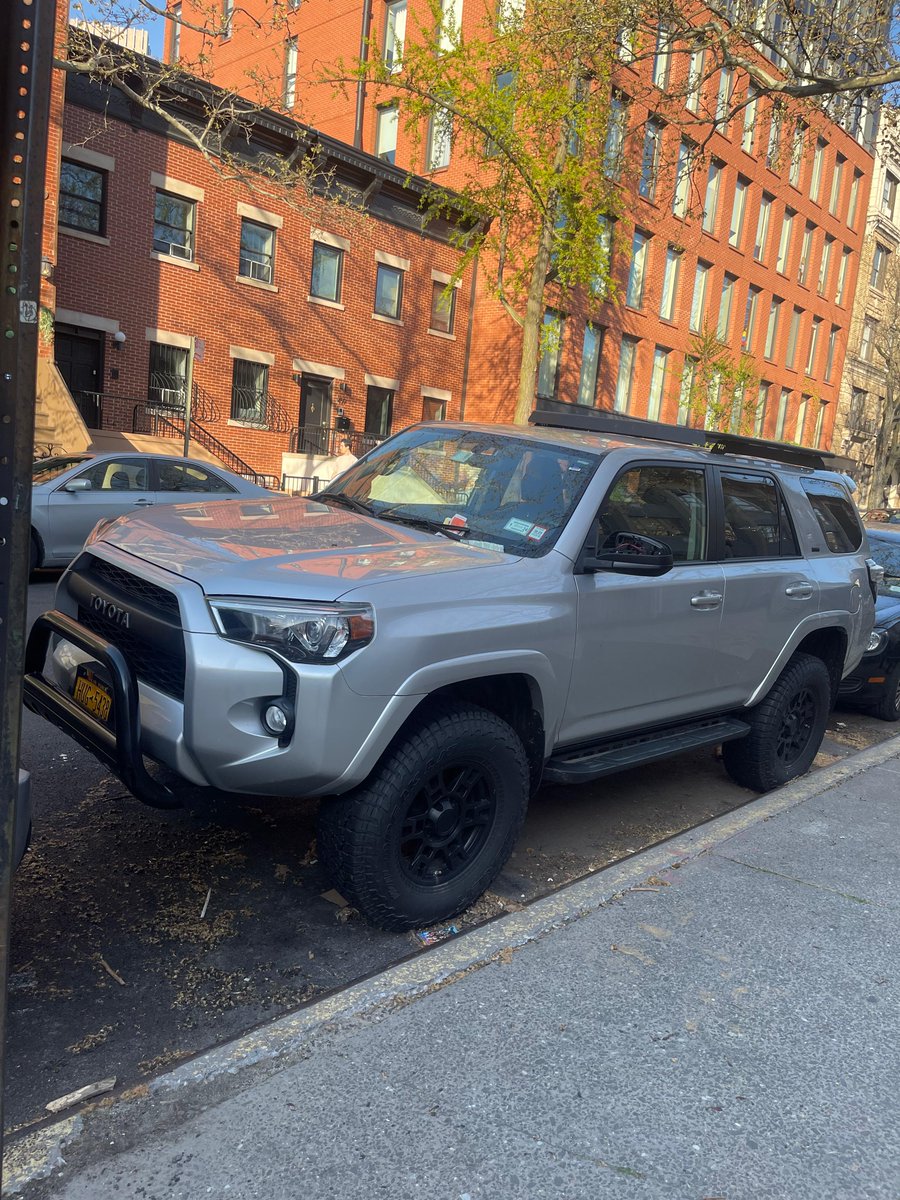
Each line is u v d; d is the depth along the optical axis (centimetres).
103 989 284
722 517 463
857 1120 243
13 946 303
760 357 3541
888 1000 302
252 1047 251
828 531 567
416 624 301
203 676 278
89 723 311
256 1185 205
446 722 316
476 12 2345
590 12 980
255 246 2080
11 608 154
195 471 1080
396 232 2367
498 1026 270
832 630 559
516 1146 222
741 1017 285
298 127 1938
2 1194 198
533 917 336
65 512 970
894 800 512
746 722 511
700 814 496
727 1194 213
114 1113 226
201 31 1322
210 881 360
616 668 390
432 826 324
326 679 280
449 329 2573
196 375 1986
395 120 2620
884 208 4175
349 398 2327
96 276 1794
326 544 338
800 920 353
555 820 470
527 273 2080
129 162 1816
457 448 435
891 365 4031
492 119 1766
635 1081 250
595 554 377
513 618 334
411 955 319
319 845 313
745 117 3070
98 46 1380
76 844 381
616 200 1895
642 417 2964
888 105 948
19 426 150
